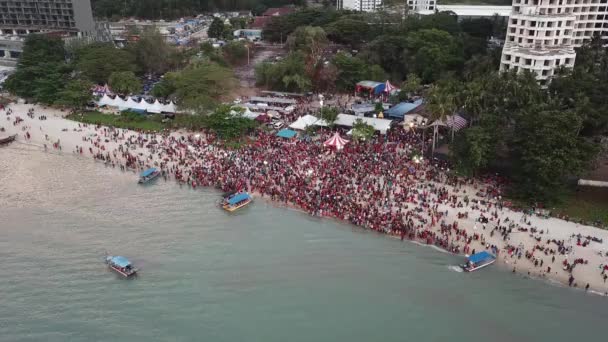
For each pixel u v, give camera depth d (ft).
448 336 208.03
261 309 223.71
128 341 204.03
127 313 220.02
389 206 295.07
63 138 418.10
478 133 307.58
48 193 327.06
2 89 546.26
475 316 219.00
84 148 398.01
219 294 232.73
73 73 552.82
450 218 283.59
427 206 293.43
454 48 547.08
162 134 418.72
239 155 367.25
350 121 412.57
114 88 517.96
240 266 253.24
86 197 321.93
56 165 369.50
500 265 250.16
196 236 278.46
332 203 302.86
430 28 606.14
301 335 208.44
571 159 280.92
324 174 332.80
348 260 258.16
